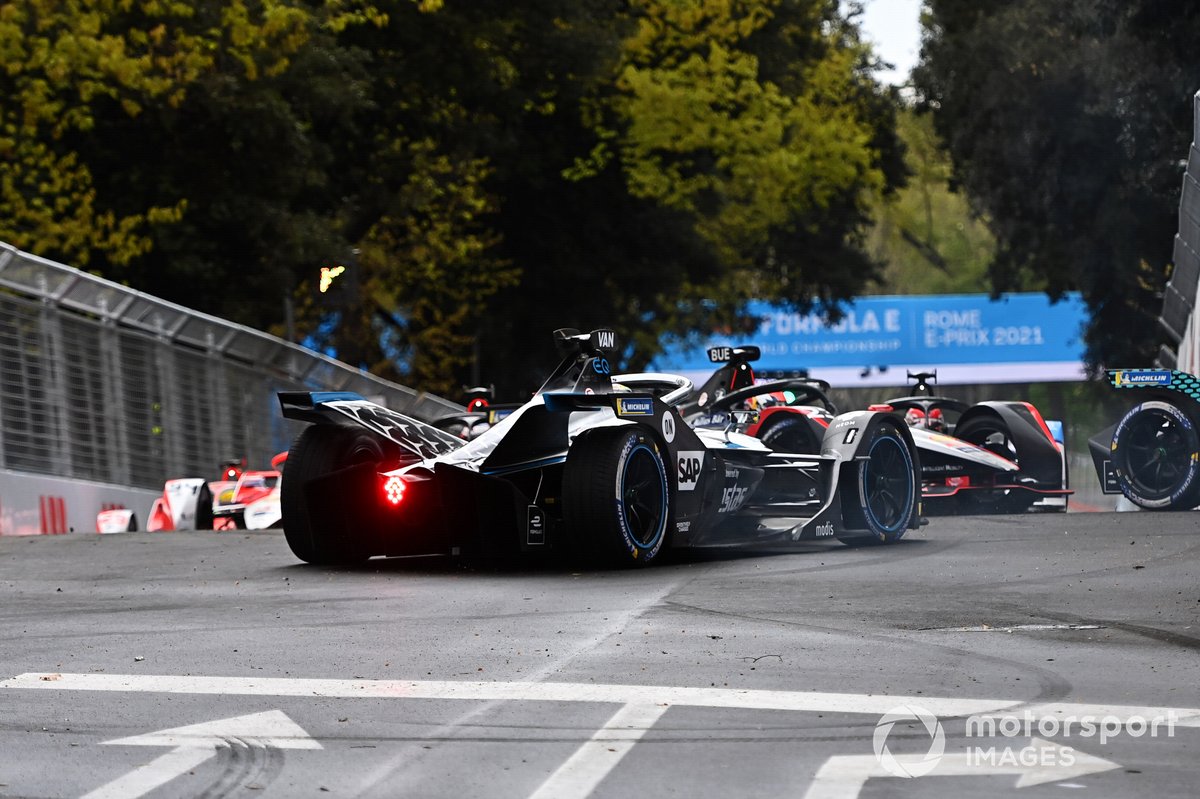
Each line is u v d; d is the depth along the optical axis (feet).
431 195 333.83
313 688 46.21
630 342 394.93
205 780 35.73
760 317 457.68
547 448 82.48
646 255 371.15
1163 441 117.80
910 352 551.18
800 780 35.01
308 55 272.31
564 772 35.91
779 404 117.29
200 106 256.93
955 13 329.52
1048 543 89.40
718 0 374.02
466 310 371.15
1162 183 244.63
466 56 318.24
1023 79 276.62
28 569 89.81
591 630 57.11
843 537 90.79
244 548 102.63
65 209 255.91
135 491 234.79
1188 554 80.64
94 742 39.63
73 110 244.63
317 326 385.70
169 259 257.55
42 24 244.01
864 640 53.67
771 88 375.86
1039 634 54.65
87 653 53.83
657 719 41.24
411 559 88.17
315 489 84.48
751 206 403.95
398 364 420.77
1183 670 47.60
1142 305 302.45
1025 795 33.78
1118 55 236.84
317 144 281.54
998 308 549.54
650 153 369.09
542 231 362.33
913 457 94.38
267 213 264.52
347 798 34.09
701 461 86.63
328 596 70.28
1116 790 34.17
